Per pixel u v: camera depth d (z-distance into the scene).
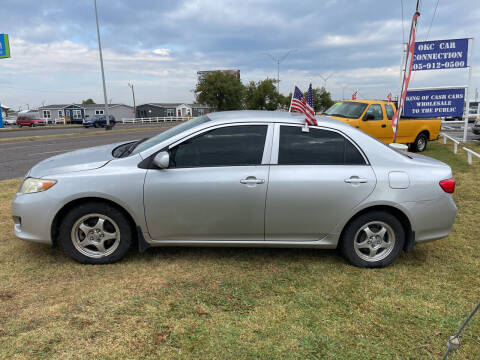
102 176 3.31
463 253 3.97
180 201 3.34
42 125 45.12
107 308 2.82
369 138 3.54
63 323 2.63
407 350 2.45
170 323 2.66
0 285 3.12
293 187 3.33
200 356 2.34
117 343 2.44
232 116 3.60
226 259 3.71
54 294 3.00
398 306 2.94
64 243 3.44
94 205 3.37
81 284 3.17
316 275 3.42
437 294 3.12
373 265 3.56
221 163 3.38
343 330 2.63
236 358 2.33
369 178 3.38
